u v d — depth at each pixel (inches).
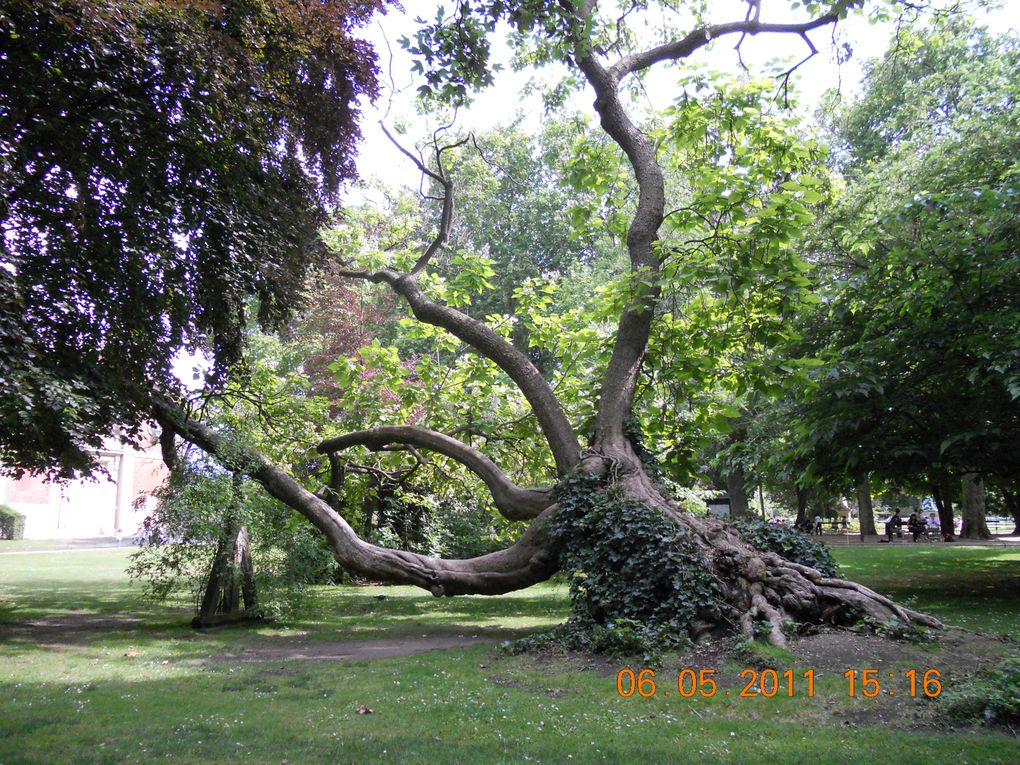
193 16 365.7
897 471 569.6
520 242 1344.7
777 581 358.0
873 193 609.6
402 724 231.3
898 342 499.5
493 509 731.4
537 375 525.7
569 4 478.6
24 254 358.3
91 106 354.9
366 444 601.6
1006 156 535.8
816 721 227.8
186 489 463.2
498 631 478.0
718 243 449.7
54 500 1704.0
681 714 241.4
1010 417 488.1
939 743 199.3
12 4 306.8
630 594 368.2
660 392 574.2
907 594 542.9
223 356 476.4
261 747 206.2
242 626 497.0
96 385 376.2
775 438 665.0
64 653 385.1
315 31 438.9
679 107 515.5
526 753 198.8
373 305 1089.4
